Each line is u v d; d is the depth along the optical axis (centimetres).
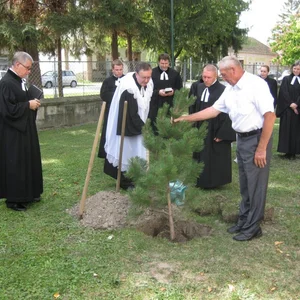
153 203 397
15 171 461
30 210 472
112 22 1177
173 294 298
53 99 1110
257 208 385
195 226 424
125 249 369
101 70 1273
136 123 491
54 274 326
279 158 767
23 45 1082
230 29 2362
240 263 344
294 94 737
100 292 301
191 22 1606
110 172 545
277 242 386
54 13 1146
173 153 377
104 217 427
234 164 697
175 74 686
